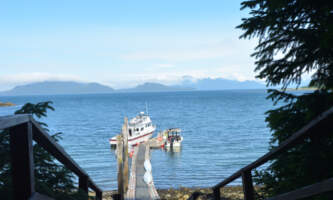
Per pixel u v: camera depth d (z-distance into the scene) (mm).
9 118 1172
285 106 4020
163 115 88875
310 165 2963
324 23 3580
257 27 4504
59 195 3172
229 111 97688
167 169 29125
